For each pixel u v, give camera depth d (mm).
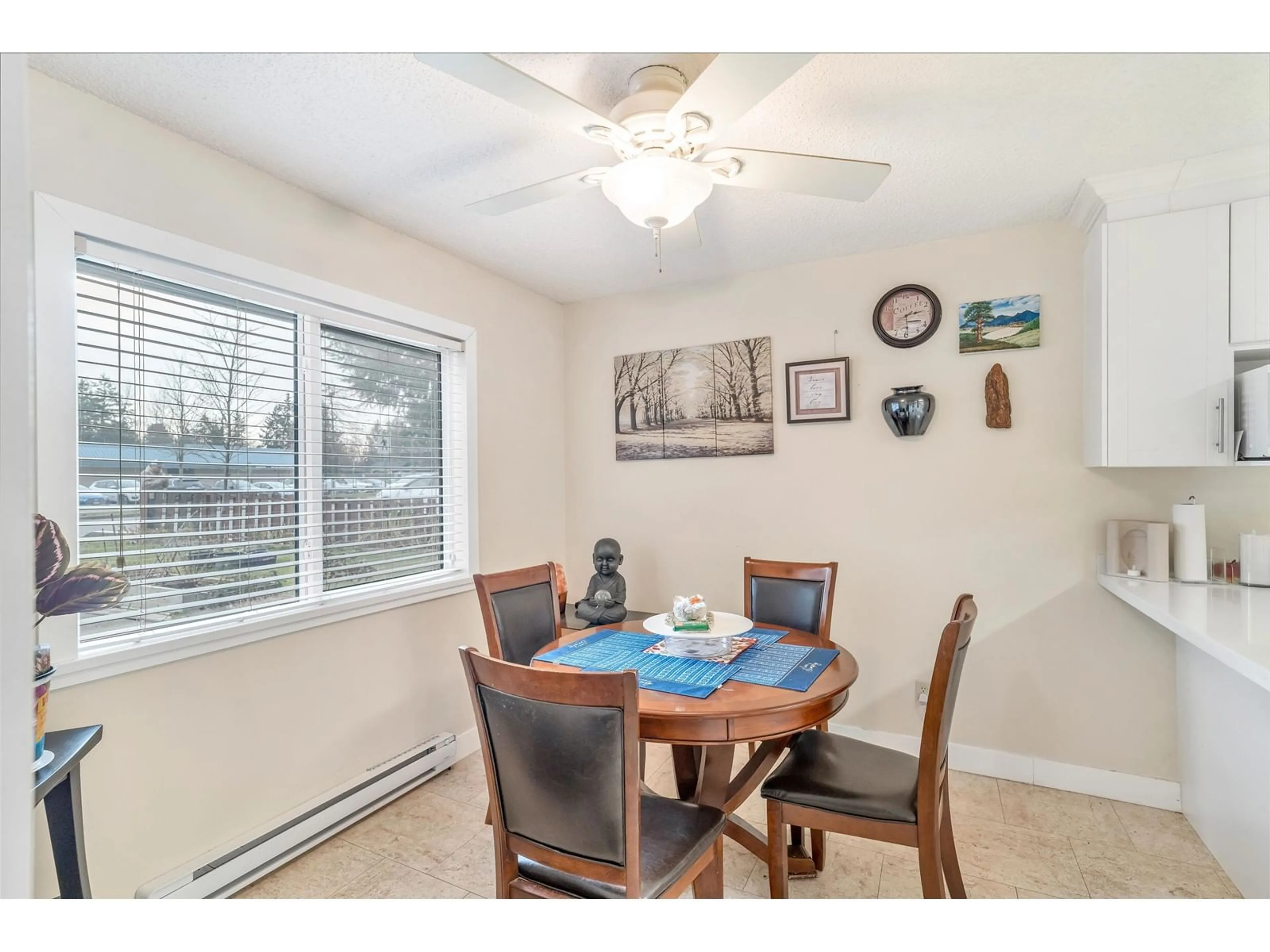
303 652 2164
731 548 3201
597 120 1409
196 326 1908
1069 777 2508
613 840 1196
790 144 1896
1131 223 2148
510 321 3238
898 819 1505
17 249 389
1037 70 1539
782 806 1626
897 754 1812
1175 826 2234
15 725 387
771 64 1202
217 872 1780
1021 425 2596
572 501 3660
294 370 2223
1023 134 1854
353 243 2371
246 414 2053
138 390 1767
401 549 2654
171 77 1560
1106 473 2467
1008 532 2621
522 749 1264
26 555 390
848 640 2916
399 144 1890
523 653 2344
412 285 2639
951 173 2109
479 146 1906
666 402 3371
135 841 1685
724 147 1875
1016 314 2592
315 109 1707
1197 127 1813
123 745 1667
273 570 2119
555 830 1259
